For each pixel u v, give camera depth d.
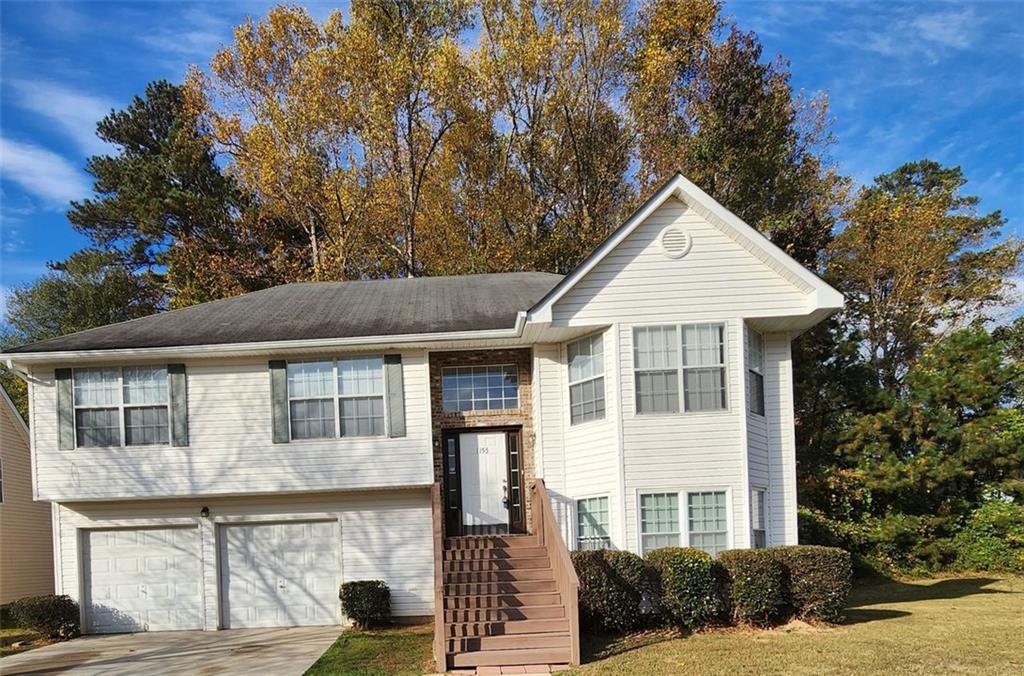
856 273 32.81
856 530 22.50
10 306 37.78
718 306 15.95
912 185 49.34
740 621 14.25
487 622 13.27
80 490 17.20
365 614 16.88
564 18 32.47
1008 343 31.38
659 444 15.80
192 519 17.92
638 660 12.13
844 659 11.66
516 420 17.86
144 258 37.25
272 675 12.67
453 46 31.11
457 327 17.11
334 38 31.58
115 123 37.19
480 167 33.41
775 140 31.20
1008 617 15.04
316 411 17.44
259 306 19.91
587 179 33.22
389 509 17.95
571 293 16.05
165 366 17.55
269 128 31.69
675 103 33.06
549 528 14.87
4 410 20.97
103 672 13.72
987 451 22.75
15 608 17.03
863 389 25.34
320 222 33.59
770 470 17.00
